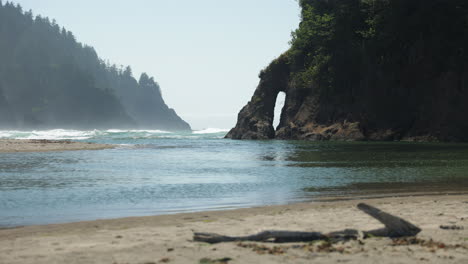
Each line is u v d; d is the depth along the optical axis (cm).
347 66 7400
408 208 1203
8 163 3045
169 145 6028
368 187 1781
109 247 773
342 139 7081
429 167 2569
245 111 9144
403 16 6469
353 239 811
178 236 869
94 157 3716
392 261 657
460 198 1450
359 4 7312
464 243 770
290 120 8469
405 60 6662
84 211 1306
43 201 1492
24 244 823
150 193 1681
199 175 2308
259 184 1927
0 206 1395
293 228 925
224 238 809
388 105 6788
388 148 4603
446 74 6244
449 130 6006
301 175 2256
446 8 6331
